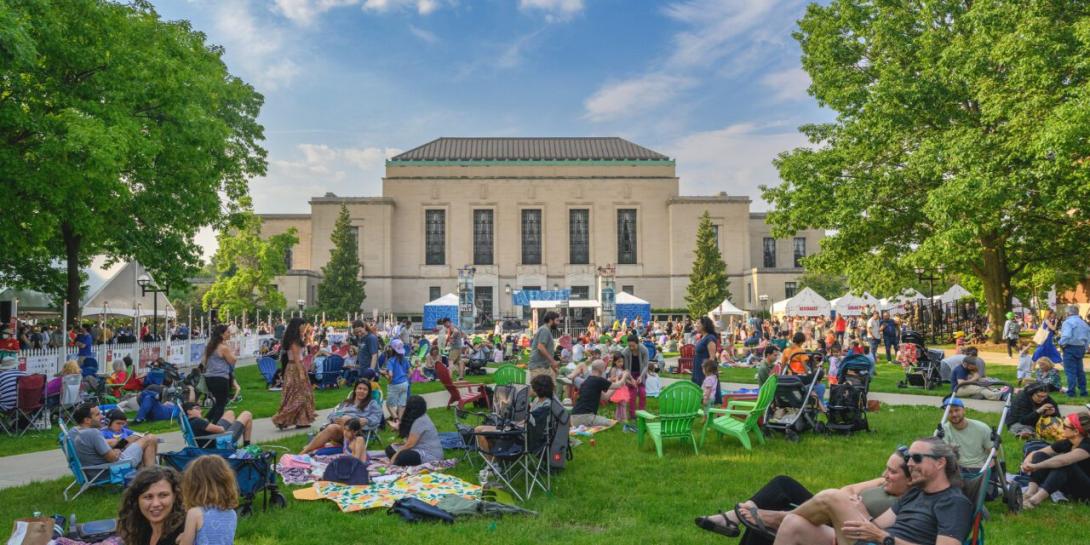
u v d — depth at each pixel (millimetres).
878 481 6453
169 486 5398
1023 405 11703
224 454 8273
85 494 9211
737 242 78688
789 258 83938
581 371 18141
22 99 19297
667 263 79188
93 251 29812
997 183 23156
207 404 17594
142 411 15719
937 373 19797
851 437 12547
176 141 22953
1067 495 8430
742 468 10203
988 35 25219
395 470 10094
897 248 33344
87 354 22016
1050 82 22250
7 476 10539
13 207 18344
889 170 30359
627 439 12766
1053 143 20312
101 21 20172
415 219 79250
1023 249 32469
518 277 78688
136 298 32781
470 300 56594
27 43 15430
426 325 55938
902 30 31453
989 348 31703
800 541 5742
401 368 14688
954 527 5105
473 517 7973
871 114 29719
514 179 79688
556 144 85562
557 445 9250
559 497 8836
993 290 32844
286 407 14188
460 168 79812
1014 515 7914
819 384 14883
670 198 78875
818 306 43688
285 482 9664
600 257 79125
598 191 79812
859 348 21781
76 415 9617
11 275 30812
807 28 35750
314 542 7176
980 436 8258
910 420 14258
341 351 24672
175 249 30203
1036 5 23359
